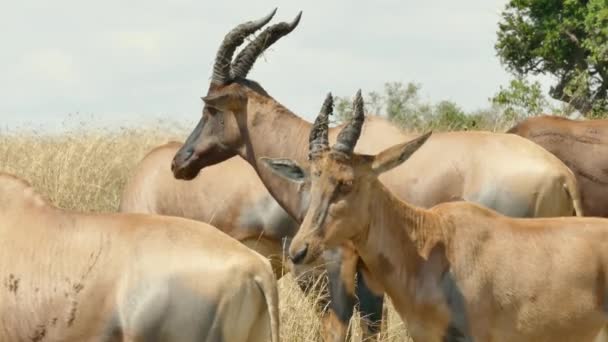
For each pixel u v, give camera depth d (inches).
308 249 1275.8
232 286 1120.2
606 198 1873.8
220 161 1670.8
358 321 1595.7
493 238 1326.3
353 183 1286.9
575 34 4207.7
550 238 1326.3
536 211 1568.7
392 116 3846.0
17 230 1187.3
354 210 1291.8
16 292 1165.1
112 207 2237.9
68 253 1161.4
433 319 1317.7
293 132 1617.9
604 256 1318.9
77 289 1144.8
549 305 1305.4
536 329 1310.3
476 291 1304.1
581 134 1889.8
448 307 1309.1
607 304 1314.0
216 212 1729.8
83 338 1145.4
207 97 1626.5
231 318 1119.6
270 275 1139.9
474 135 1614.2
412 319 1331.2
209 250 1135.6
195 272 1125.7
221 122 1649.9
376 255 1322.6
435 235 1325.0
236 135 1642.5
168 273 1128.2
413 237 1321.4
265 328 1149.7
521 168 1573.6
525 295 1304.1
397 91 3887.8
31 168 2315.5
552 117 1929.1
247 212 1708.9
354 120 1294.3
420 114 3841.0
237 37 1647.4
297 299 1664.6
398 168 1605.6
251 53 1647.4
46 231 1179.9
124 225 1165.7
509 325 1309.1
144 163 1815.9
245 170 1723.7
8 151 2549.2
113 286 1137.4
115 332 1134.4
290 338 1582.2
